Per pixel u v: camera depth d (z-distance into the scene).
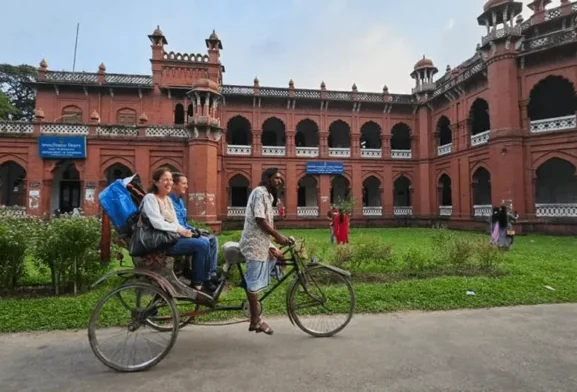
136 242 3.22
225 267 3.63
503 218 10.45
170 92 21.81
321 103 24.31
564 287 5.63
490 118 17.55
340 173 24.41
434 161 23.95
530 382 2.67
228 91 23.20
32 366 3.02
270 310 4.56
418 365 2.97
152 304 3.32
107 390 2.59
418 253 7.61
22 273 5.83
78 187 21.34
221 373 2.85
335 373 2.83
